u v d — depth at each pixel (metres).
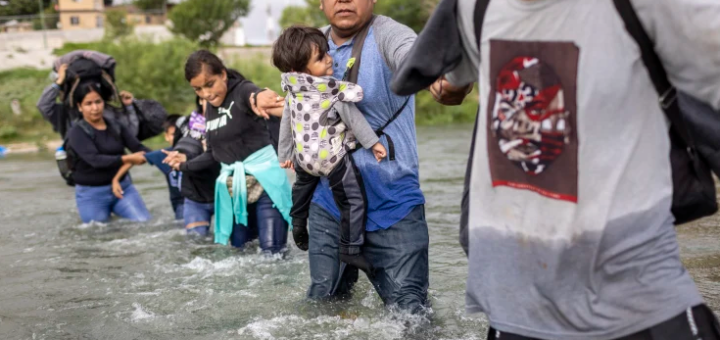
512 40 2.52
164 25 47.88
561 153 2.45
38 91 27.45
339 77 4.05
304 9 42.28
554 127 2.46
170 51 28.80
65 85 7.79
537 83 2.48
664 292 2.39
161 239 6.81
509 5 2.53
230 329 4.07
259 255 5.84
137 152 7.93
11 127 23.44
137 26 48.06
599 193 2.41
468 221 2.78
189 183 6.66
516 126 2.53
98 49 28.94
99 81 7.83
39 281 5.36
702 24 2.26
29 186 11.26
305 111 4.02
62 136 8.37
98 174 7.80
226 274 5.34
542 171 2.49
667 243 2.43
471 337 3.79
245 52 38.03
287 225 5.93
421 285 4.05
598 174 2.41
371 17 4.04
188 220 6.79
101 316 4.43
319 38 4.00
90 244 6.73
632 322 2.42
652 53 2.39
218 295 4.76
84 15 54.81
